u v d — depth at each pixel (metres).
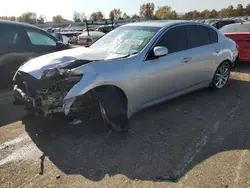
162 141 3.46
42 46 6.25
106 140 3.50
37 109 3.47
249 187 2.51
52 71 3.34
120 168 2.88
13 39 5.82
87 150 3.26
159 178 2.69
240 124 3.94
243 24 8.27
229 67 5.90
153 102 4.25
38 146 3.36
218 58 5.39
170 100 5.02
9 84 5.94
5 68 5.77
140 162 2.99
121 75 3.61
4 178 2.71
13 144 3.41
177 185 2.57
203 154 3.12
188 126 3.90
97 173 2.80
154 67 4.02
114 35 4.77
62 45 6.61
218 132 3.69
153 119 4.16
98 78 3.38
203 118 4.19
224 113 4.40
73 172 2.82
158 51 3.88
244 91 5.64
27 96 3.60
